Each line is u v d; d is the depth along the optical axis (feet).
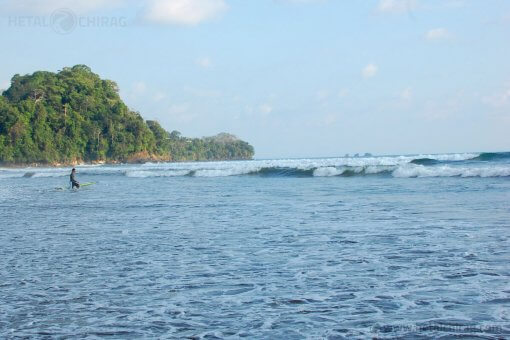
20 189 119.96
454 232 38.70
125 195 91.20
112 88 507.71
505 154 159.43
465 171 103.65
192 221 51.26
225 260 31.73
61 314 22.04
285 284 25.67
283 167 144.36
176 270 29.40
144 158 470.80
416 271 27.17
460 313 20.38
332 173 131.44
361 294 23.48
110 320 21.11
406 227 42.06
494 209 51.16
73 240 41.52
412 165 126.41
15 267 31.55
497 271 26.45
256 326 19.92
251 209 60.75
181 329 19.88
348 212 53.93
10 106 414.82
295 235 40.34
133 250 36.14
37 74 479.82
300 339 18.42
